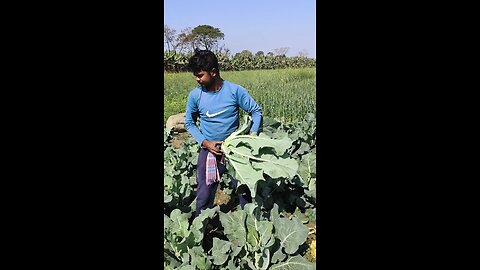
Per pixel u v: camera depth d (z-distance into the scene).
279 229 3.33
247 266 3.24
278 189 4.39
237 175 3.79
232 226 3.32
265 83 13.89
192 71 3.74
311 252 3.76
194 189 5.11
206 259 3.16
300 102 11.09
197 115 3.90
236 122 3.89
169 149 5.38
